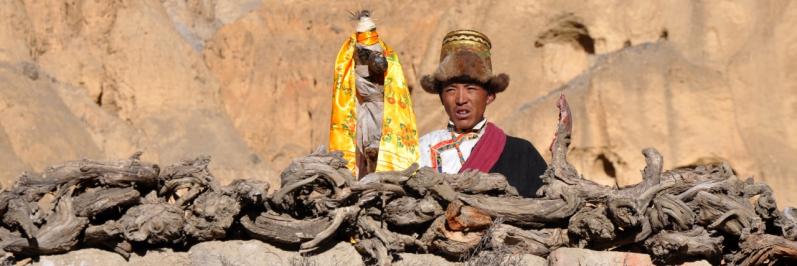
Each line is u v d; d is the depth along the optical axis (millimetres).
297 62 42375
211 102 37156
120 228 8484
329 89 41938
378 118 9414
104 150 31656
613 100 33438
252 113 41812
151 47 36781
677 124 33188
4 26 31750
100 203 8469
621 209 8719
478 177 8898
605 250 8906
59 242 8398
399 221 8727
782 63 33938
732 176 9000
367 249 8656
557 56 36625
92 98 34969
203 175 8695
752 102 33688
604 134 33406
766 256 8914
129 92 36062
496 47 37062
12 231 8500
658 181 8867
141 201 8609
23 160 27875
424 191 8758
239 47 42812
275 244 8688
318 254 8688
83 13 36312
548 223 8922
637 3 35781
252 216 8656
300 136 41562
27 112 28875
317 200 8680
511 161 9578
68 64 34531
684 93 33469
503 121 34750
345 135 9367
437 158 9586
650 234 8859
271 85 42281
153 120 35719
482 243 8758
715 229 8961
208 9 44344
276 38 43000
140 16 37219
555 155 9047
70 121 30266
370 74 9406
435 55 37719
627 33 35750
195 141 35625
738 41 34438
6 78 29609
